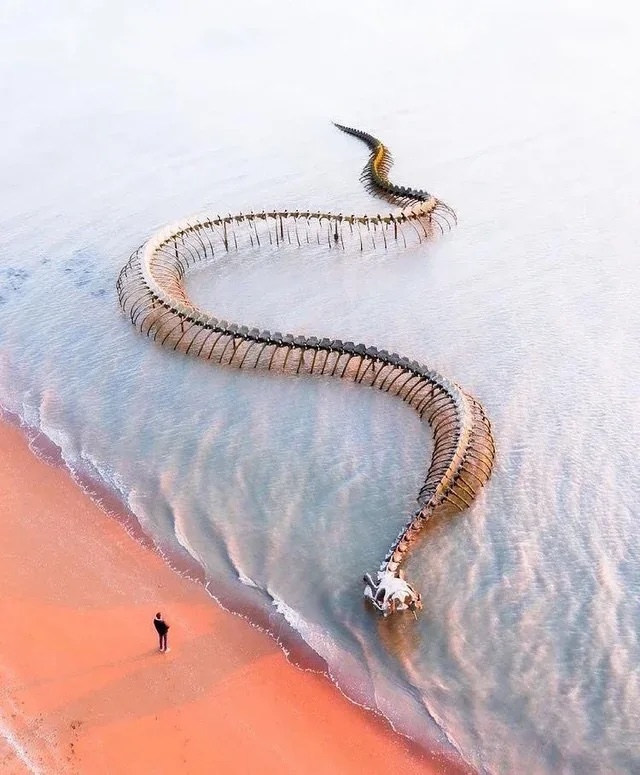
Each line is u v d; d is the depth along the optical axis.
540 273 62.56
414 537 38.06
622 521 39.62
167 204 75.62
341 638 34.28
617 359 51.75
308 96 102.94
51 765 28.20
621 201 72.88
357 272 64.88
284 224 72.81
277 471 43.69
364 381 51.00
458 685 32.31
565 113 93.44
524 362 51.97
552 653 33.34
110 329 57.19
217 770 28.55
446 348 53.97
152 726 29.98
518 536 38.88
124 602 35.66
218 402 49.50
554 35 121.75
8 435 47.41
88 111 99.44
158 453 45.41
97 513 41.22
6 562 37.72
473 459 42.69
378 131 92.25
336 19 134.12
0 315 59.06
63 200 76.94
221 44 123.25
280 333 52.34
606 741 30.19
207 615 35.19
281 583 36.94
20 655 32.62
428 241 69.19
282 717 30.80
